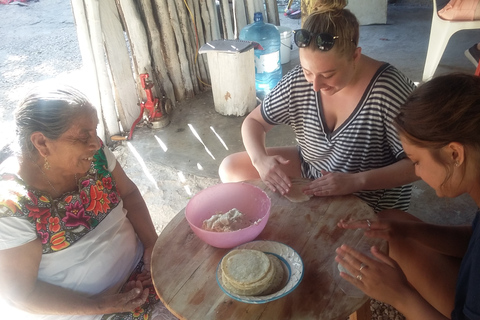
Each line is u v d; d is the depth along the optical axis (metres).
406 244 1.38
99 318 1.38
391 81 1.52
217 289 1.21
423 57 4.42
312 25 1.36
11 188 1.24
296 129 1.85
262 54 3.93
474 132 0.93
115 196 1.53
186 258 1.33
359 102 1.56
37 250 1.28
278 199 1.56
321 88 1.48
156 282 1.25
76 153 1.26
